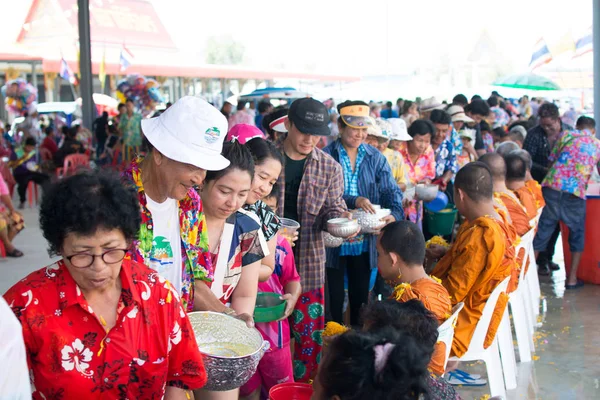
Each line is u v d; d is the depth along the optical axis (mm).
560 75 25891
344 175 4539
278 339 3062
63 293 1622
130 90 16766
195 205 2240
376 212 4195
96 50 21547
